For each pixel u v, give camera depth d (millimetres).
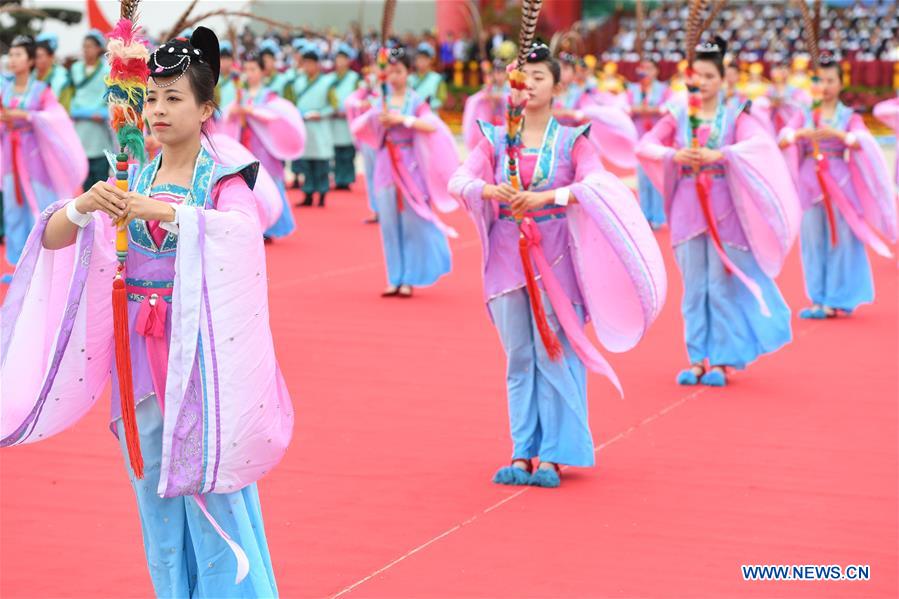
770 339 8766
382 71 11906
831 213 10992
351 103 16422
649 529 5891
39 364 4395
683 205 8758
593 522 5988
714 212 8703
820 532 5859
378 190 12258
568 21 40406
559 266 6590
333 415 7938
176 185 4375
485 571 5359
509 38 36531
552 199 6406
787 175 8625
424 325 10906
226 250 4180
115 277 4281
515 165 6379
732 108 8727
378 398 8383
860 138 11055
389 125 11977
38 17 19766
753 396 8461
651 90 18953
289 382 8812
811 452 7156
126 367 4262
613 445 7324
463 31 39156
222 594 4430
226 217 4180
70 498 6320
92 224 4258
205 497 4359
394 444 7297
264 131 15641
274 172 15805
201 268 4156
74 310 4285
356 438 7418
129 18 4441
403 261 12344
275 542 5691
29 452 7078
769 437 7465
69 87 15016
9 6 19547
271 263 14367
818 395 8484
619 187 6418
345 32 40219
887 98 32719
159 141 4371
